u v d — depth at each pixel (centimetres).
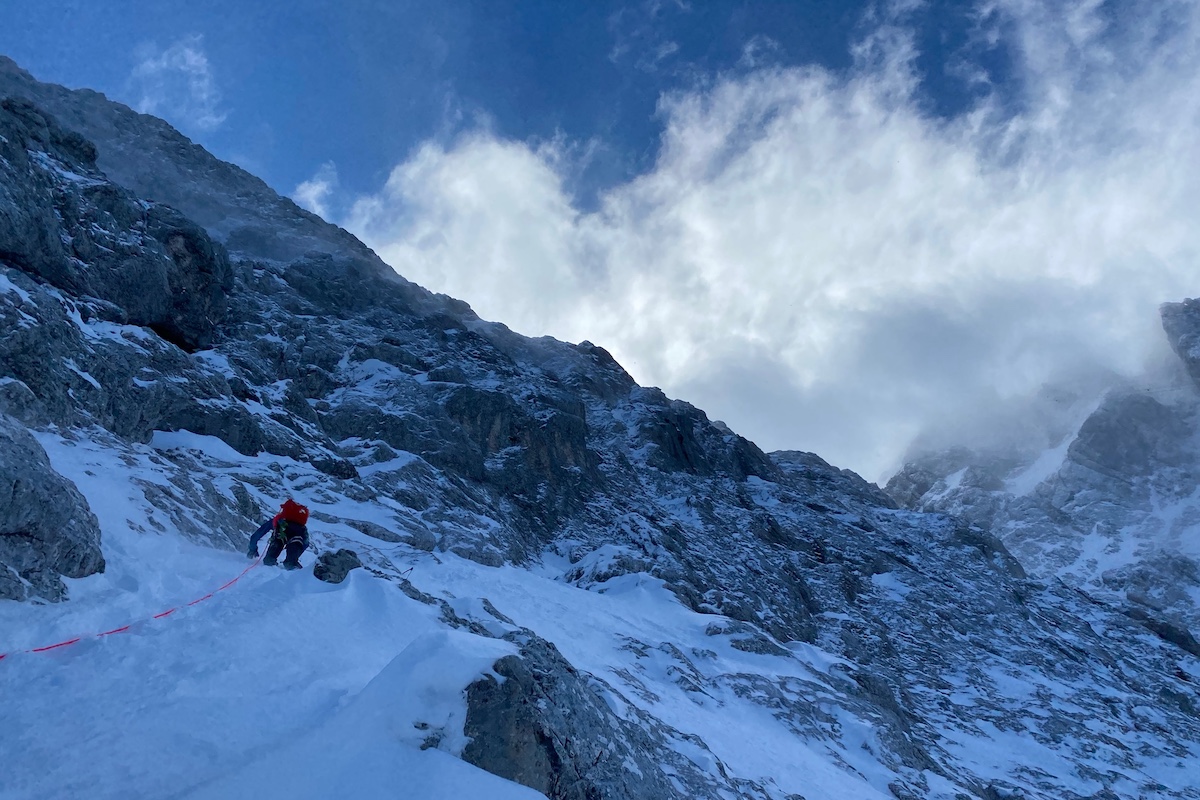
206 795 673
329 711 868
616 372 8406
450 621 1427
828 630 4444
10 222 2395
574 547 4347
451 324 6631
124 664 873
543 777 945
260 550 1748
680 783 1413
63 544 1041
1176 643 6025
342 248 7250
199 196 6925
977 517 15288
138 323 3072
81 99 7162
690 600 3578
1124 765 3378
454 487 3991
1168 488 14050
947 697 3925
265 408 3425
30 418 1716
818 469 9125
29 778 645
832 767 2170
